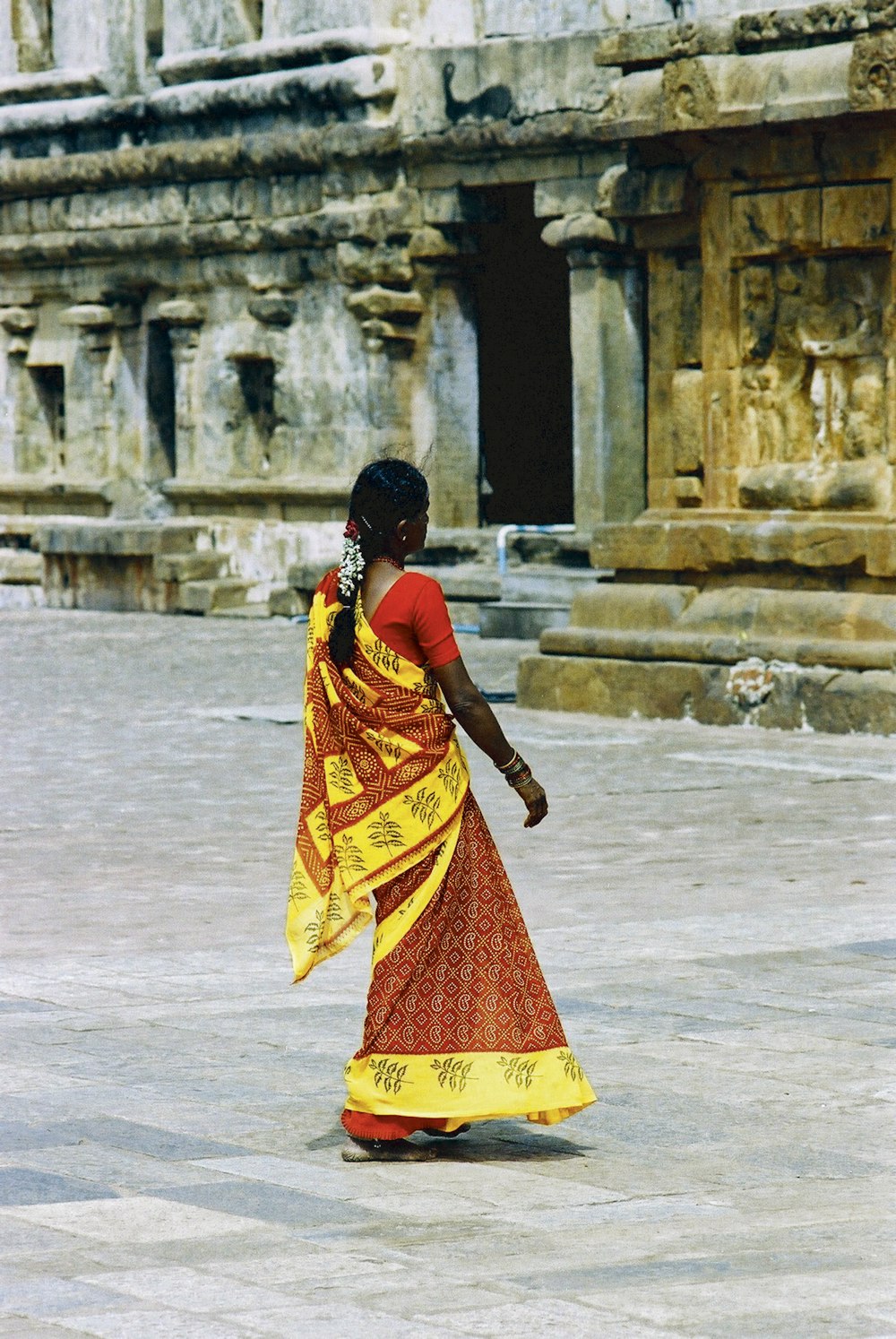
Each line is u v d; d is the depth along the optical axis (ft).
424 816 27.25
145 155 137.08
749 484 78.89
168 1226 23.50
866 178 74.95
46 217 145.59
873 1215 24.04
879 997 35.96
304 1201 24.79
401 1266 21.86
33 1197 24.75
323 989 37.47
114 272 143.13
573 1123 28.50
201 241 135.64
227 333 137.08
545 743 73.31
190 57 135.13
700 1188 25.40
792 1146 27.27
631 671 80.18
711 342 79.97
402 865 27.17
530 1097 26.73
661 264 82.33
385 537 27.66
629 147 81.56
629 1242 22.88
